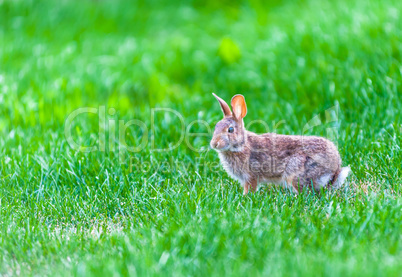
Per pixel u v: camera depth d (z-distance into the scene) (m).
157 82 15.07
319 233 7.29
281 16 18.44
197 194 8.87
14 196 9.38
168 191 9.30
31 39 18.41
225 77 15.43
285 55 14.96
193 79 16.19
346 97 12.25
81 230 8.36
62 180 10.01
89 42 18.50
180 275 6.34
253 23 18.56
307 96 12.96
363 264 6.33
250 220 7.63
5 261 7.29
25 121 12.55
